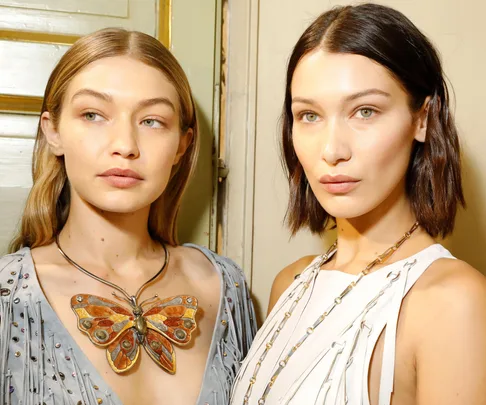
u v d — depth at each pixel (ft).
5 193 3.75
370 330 2.59
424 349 2.48
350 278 2.87
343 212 2.70
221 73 4.17
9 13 3.76
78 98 2.99
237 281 3.54
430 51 2.81
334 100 2.64
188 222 3.99
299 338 2.85
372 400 2.53
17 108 3.79
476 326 2.42
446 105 2.87
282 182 4.14
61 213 3.36
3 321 2.83
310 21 4.16
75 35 3.84
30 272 3.01
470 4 4.24
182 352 3.10
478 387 2.38
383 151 2.66
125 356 2.90
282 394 2.72
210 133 4.03
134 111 3.01
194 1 4.01
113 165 2.95
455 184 2.86
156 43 3.15
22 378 2.78
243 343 3.49
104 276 3.15
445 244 4.20
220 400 3.06
